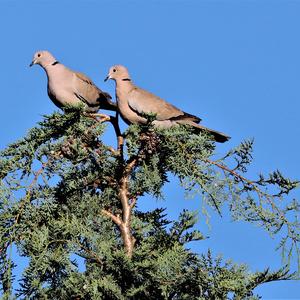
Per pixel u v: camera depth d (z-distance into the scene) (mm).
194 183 14703
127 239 14711
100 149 14961
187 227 14648
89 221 14742
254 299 13539
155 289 13383
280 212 14609
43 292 13539
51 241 13805
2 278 13711
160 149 15008
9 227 13867
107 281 13078
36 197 14211
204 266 13586
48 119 14547
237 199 14719
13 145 14453
